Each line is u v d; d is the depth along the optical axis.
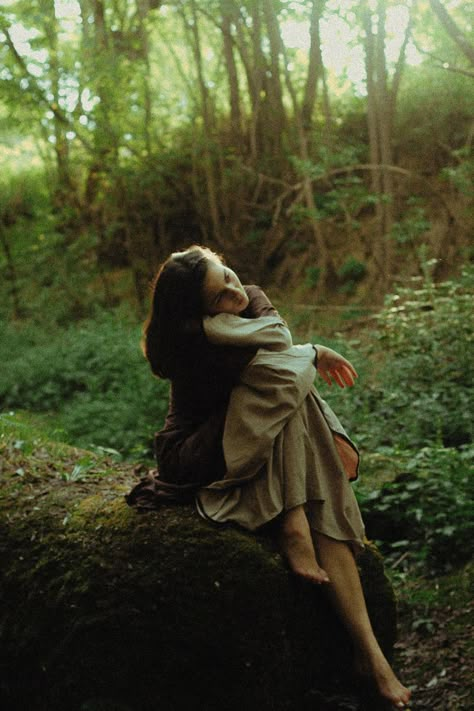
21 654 3.17
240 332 3.08
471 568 4.55
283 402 3.03
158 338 3.17
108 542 3.12
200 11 13.38
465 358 7.39
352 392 7.47
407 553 4.84
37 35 12.77
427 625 4.15
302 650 3.12
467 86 11.55
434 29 11.18
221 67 15.02
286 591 3.01
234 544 3.01
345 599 3.05
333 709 3.12
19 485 3.64
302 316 11.43
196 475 3.16
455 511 4.84
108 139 13.12
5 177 17.48
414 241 11.01
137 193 13.95
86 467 3.86
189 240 14.25
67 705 3.06
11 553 3.29
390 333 8.22
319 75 13.17
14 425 4.44
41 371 10.02
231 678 2.97
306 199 12.45
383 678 2.99
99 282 14.61
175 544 3.04
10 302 14.50
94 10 13.08
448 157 11.91
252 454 3.01
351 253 12.04
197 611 2.96
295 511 3.01
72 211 14.88
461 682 3.68
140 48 13.53
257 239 13.40
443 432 6.47
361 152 11.88
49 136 14.77
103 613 3.01
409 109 12.38
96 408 8.27
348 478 3.26
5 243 14.55
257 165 13.49
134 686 3.01
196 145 13.59
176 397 3.27
